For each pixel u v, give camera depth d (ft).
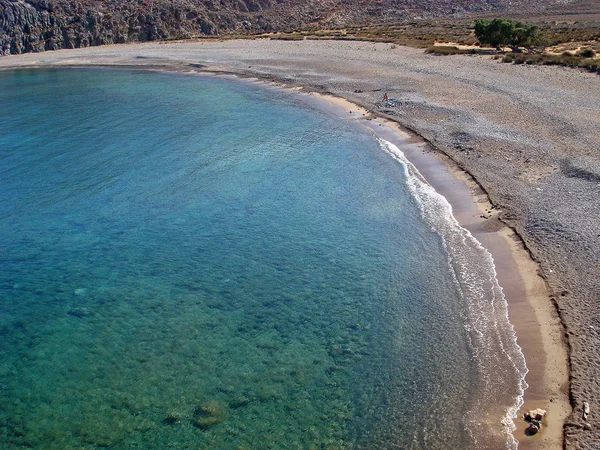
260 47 255.70
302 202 90.02
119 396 52.39
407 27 318.24
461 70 167.84
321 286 67.72
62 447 47.29
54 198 95.71
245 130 129.80
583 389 47.09
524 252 68.59
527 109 120.78
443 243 74.23
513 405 47.47
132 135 129.08
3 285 71.87
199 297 67.05
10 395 53.47
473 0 439.63
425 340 56.90
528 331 55.72
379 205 86.94
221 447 46.14
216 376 54.08
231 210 88.58
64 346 60.03
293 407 49.80
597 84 136.56
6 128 138.21
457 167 95.86
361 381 52.24
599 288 59.16
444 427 46.34
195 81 195.31
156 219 87.04
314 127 129.59
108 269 74.28
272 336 59.41
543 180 85.76
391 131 120.37
